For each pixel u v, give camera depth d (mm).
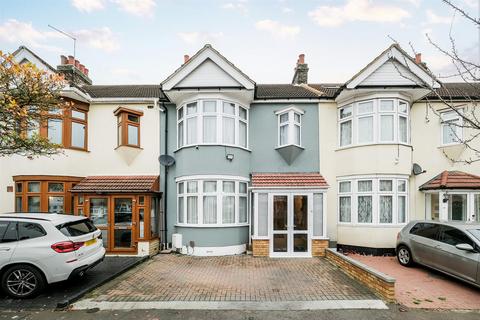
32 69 5906
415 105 10641
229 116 10125
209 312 4898
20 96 5832
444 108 10516
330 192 10578
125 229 9539
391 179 9625
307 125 10859
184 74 9734
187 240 9695
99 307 5086
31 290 5512
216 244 9461
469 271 5832
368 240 9523
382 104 9891
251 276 6961
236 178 9977
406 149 9797
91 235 6395
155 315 4781
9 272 5512
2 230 5750
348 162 10180
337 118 10820
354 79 9555
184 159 10000
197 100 9961
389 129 9883
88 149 10695
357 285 6215
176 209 10469
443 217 9523
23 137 6039
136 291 5918
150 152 10719
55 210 9727
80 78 13609
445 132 10508
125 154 10398
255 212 9289
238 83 9750
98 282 6305
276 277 6859
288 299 5441
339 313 4848
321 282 6438
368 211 9773
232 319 4645
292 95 11102
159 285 6301
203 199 9766
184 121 10258
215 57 9711
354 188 9961
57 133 10023
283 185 9328
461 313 4867
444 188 9391
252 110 10984
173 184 10586
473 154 10117
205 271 7457
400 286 6203
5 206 9711
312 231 9156
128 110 10430
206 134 10070
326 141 10766
